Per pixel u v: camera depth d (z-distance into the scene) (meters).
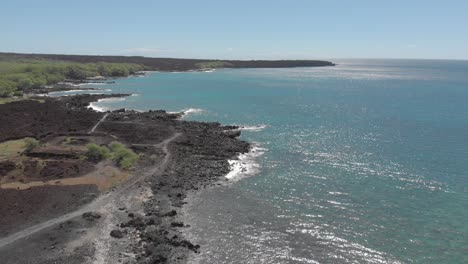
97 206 45.53
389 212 46.31
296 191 52.66
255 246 38.53
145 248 36.81
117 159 61.28
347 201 49.47
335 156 69.19
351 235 41.00
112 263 34.38
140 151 68.06
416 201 49.44
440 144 77.19
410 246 38.81
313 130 91.00
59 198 47.00
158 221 42.31
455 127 93.19
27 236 38.38
